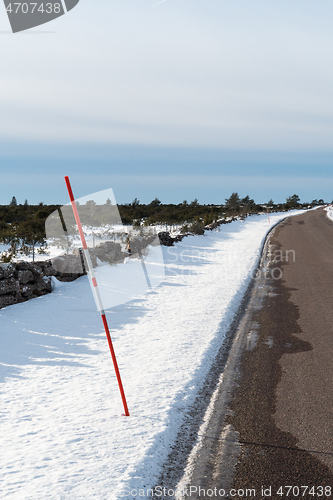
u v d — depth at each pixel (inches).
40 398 180.5
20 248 634.2
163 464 135.0
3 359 228.2
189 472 130.9
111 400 178.1
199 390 192.5
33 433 150.3
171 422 159.8
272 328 292.0
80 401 177.3
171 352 239.1
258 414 167.6
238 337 274.1
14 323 295.6
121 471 127.3
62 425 156.1
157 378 201.2
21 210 1301.7
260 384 197.3
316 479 125.5
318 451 139.8
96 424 156.6
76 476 124.4
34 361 226.2
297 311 338.3
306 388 190.2
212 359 233.3
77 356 234.5
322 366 216.5
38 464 130.6
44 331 280.2
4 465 130.3
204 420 164.7
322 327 289.6
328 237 997.2
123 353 239.0
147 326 294.4
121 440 144.9
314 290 419.2
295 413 166.9
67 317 316.2
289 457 137.0
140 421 158.4
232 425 159.6
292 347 249.4
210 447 144.8
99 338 267.3
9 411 168.2
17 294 355.9
